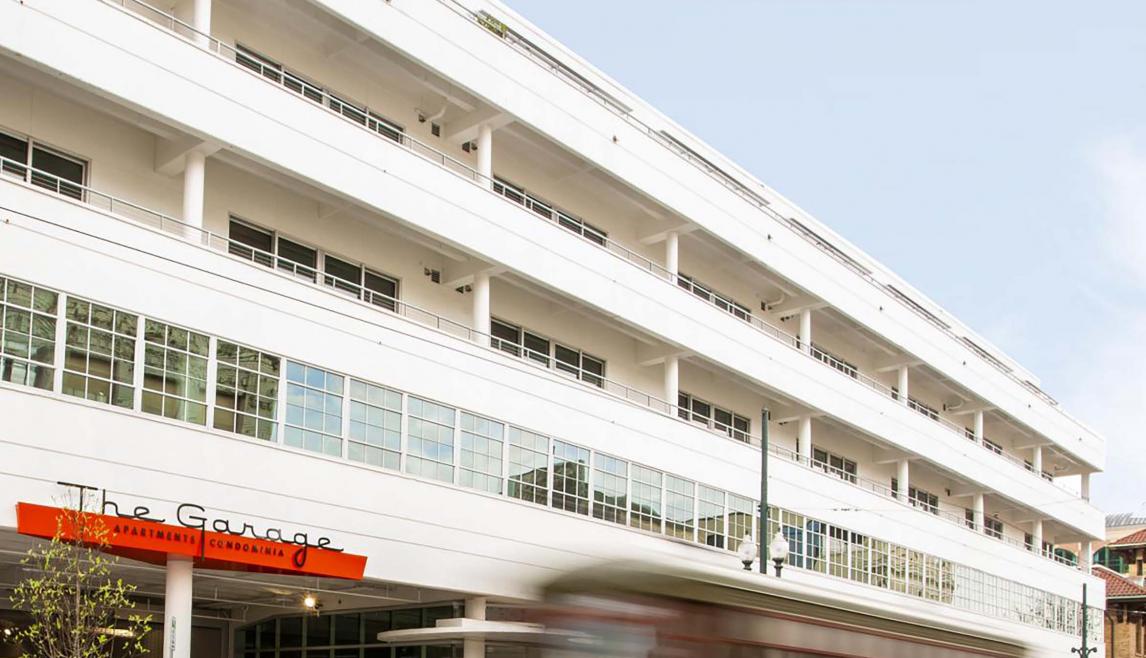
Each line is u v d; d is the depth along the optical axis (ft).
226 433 72.79
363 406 81.41
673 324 110.32
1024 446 190.49
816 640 52.37
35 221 65.41
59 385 65.46
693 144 129.18
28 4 65.92
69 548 64.54
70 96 70.74
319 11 84.53
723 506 113.80
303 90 88.33
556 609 47.14
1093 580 198.90
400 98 95.40
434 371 86.69
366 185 83.61
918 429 149.18
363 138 83.82
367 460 81.10
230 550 71.31
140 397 69.00
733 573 50.72
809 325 135.13
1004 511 183.62
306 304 78.64
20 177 71.82
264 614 101.81
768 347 123.24
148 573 79.56
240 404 74.02
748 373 119.75
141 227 70.28
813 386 129.70
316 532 76.95
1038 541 184.96
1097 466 205.16
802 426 132.05
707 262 126.62
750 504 117.50
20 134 72.13
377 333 82.94
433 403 86.33
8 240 64.18
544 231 97.50
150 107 71.20
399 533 82.02
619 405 102.94
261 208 84.94
